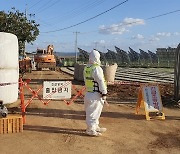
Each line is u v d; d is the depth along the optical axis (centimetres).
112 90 1630
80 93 1337
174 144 730
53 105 1169
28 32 3459
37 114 1009
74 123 902
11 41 1032
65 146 690
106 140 744
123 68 4762
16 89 1085
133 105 1226
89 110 774
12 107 1084
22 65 2900
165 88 1706
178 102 1228
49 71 3462
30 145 689
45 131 808
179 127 895
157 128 878
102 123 917
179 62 1225
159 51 5575
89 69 766
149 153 662
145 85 1033
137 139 763
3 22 3278
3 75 1014
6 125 778
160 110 1000
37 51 3688
